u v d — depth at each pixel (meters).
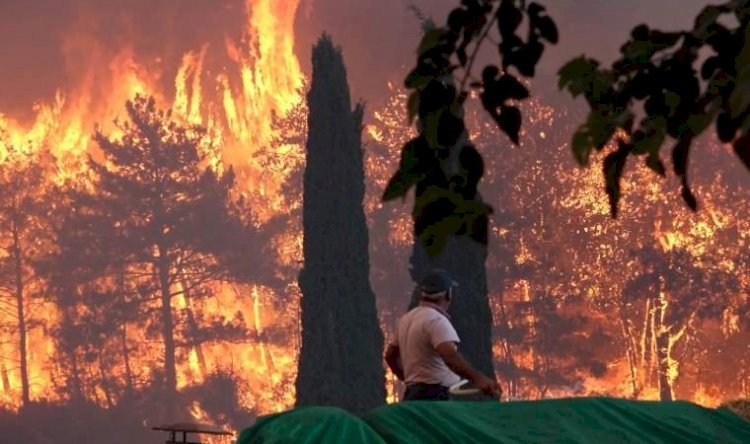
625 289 125.75
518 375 132.25
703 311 125.69
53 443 128.38
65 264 148.00
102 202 149.88
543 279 131.88
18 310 150.88
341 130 41.34
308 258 40.88
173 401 137.88
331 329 39.97
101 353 147.75
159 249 150.12
